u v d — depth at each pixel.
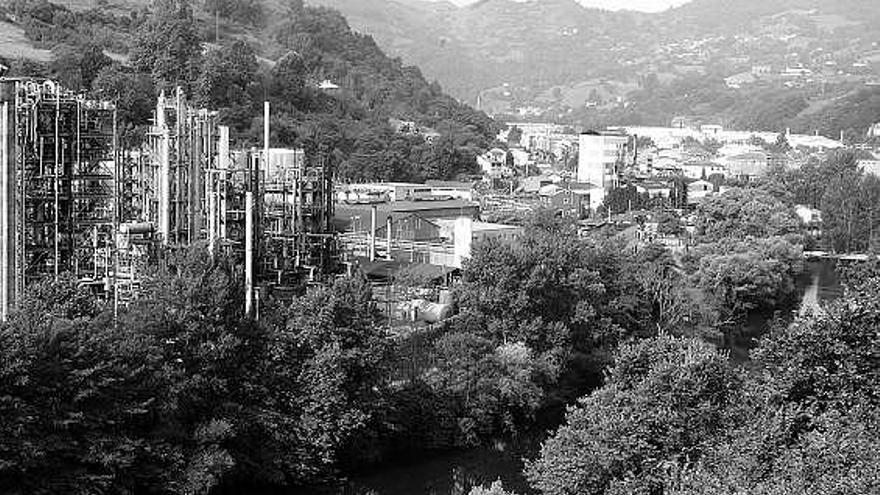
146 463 90.19
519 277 129.88
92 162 133.62
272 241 148.12
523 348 125.00
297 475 99.94
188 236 133.00
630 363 81.56
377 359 105.19
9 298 106.62
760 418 68.81
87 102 139.62
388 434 110.25
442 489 104.69
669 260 194.88
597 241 181.00
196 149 134.62
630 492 68.50
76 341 87.94
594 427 74.25
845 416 67.00
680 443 71.38
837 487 57.44
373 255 173.88
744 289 187.25
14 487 82.19
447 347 121.19
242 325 101.44
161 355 93.38
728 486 61.34
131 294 111.88
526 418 125.12
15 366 81.50
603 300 143.12
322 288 115.44
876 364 71.12
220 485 97.38
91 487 85.00
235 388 99.56
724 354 81.19
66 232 123.81
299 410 101.25
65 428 84.56
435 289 157.62
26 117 118.56
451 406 117.19
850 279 191.38
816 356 72.31
